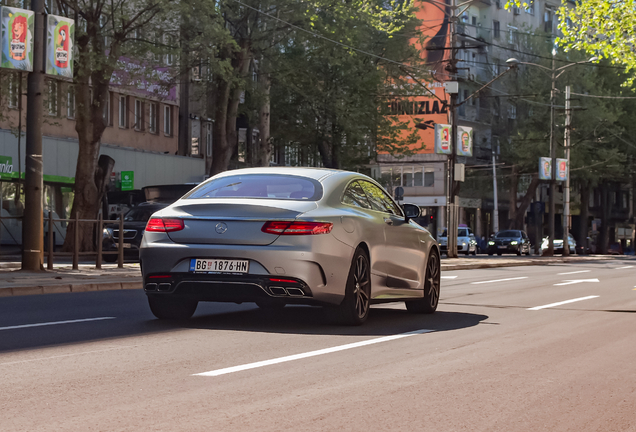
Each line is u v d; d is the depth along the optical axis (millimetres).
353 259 9266
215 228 8859
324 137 40594
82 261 20547
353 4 33125
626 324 10477
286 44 35219
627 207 94188
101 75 27625
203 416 4930
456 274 24891
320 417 4973
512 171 67188
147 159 42969
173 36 29703
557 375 6680
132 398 5414
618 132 66750
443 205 70938
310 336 8625
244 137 51438
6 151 34469
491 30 73812
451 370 6746
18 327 9172
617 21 34000
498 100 72438
